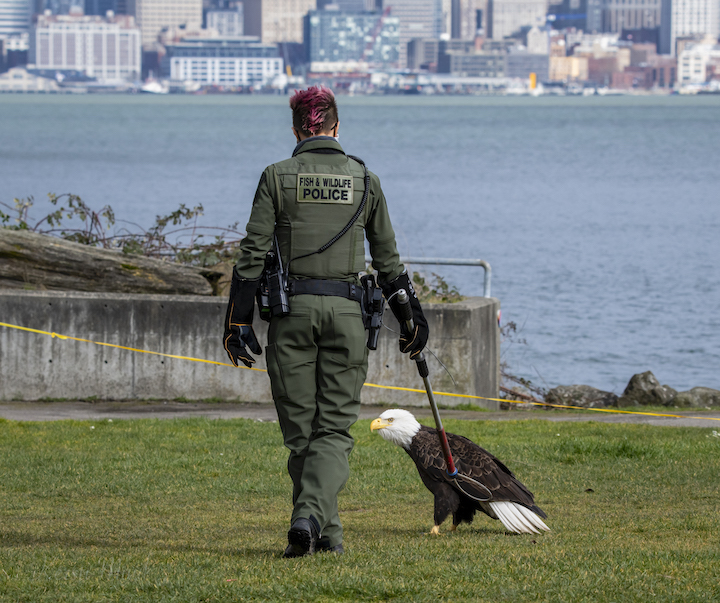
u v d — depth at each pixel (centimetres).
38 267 5566
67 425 4516
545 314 10644
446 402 5281
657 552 2123
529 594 1789
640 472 3553
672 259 14575
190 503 3105
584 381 8050
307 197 2077
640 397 6112
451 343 5275
